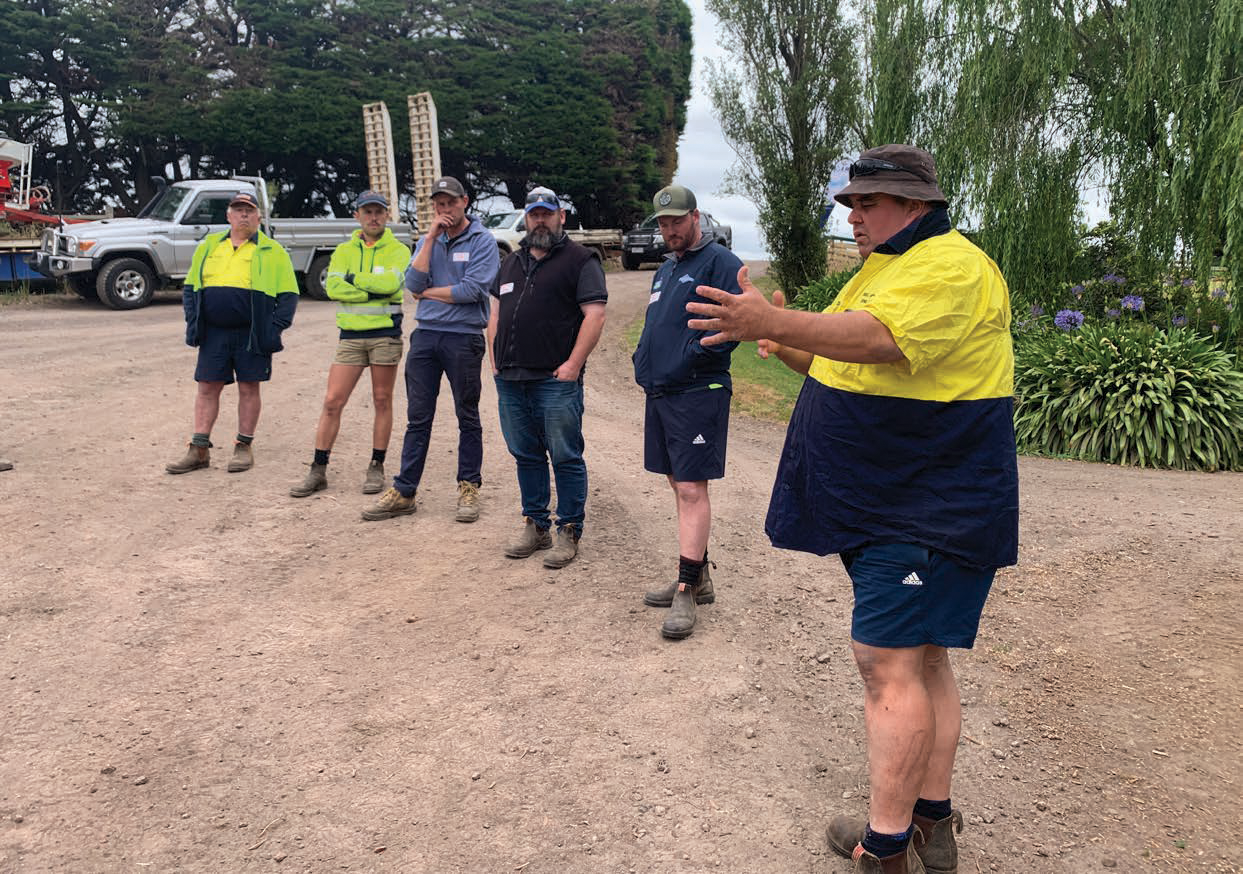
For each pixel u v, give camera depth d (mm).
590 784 2975
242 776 2959
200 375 6391
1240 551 5332
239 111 27094
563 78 31172
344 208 32125
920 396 2248
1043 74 11594
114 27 26422
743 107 19359
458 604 4383
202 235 16469
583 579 4742
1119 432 9102
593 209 34031
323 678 3625
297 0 28531
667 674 3734
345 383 5938
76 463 6520
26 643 3818
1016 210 12086
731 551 5285
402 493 5602
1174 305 11867
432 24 30812
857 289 2426
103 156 28797
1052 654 4027
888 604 2299
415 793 2898
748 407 10906
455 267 5309
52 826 2674
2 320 13766
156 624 4055
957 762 3182
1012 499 2312
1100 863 2668
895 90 13516
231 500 5859
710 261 4016
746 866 2615
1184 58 10625
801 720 3428
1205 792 3018
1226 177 10414
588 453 7668
